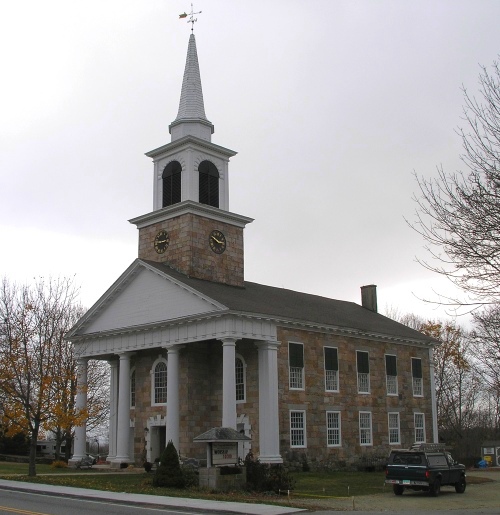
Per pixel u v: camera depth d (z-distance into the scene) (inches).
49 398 1590.8
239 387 1846.7
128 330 1915.6
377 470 2031.3
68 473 1720.0
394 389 2244.1
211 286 1926.7
